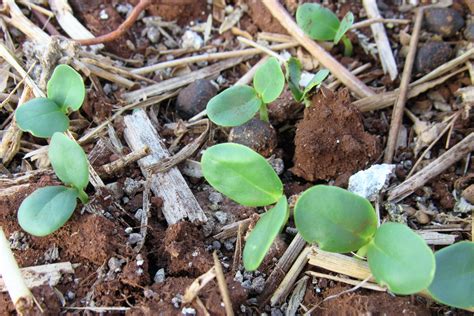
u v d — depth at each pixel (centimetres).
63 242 23
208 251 23
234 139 25
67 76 24
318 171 25
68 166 22
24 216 22
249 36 29
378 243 21
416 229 24
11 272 22
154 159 25
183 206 24
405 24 29
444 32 28
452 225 24
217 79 28
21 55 28
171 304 22
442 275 21
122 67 28
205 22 30
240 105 25
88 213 23
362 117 26
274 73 24
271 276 23
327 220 21
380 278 20
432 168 25
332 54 29
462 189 25
